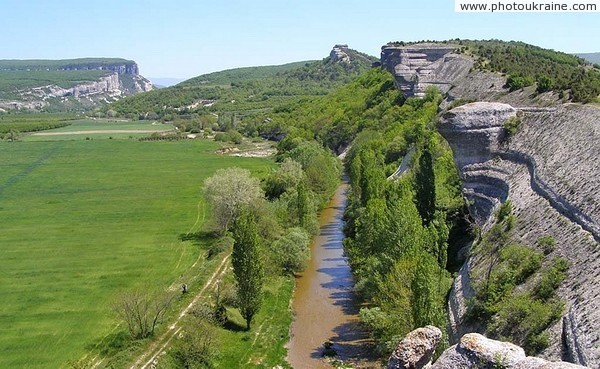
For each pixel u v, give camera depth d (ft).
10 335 223.10
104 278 285.84
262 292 243.60
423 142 356.59
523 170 210.18
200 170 596.70
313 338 221.66
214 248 308.60
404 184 259.80
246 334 222.89
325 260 307.99
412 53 573.33
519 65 364.58
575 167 177.27
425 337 98.37
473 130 227.20
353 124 616.80
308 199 347.97
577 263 146.00
